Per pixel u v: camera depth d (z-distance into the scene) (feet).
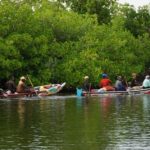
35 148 103.55
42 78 250.37
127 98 206.49
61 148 103.50
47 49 251.80
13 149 102.78
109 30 279.49
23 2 286.25
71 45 261.24
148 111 154.92
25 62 249.14
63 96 222.48
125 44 280.92
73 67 253.85
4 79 250.16
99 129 122.42
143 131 119.24
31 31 252.83
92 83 255.29
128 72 273.33
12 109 164.55
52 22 264.52
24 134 116.98
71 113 151.64
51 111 157.48
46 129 123.03
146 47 299.58
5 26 244.63
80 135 115.44
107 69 262.67
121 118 139.44
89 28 275.39
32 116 145.28
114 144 106.42
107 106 171.94
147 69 301.22
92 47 265.34
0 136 114.93
